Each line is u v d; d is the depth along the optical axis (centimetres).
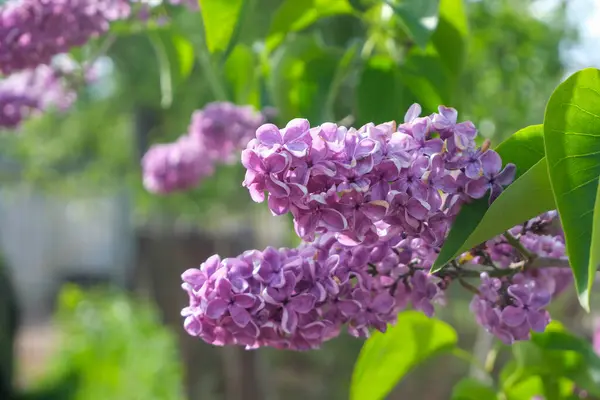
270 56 93
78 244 759
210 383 197
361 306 59
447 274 62
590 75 52
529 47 162
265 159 53
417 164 55
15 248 757
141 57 231
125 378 319
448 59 83
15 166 459
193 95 193
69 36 86
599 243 49
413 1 75
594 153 52
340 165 53
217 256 59
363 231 55
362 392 81
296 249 60
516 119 152
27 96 114
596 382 76
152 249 200
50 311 745
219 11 73
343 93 105
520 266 61
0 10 85
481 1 156
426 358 81
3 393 392
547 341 77
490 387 83
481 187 56
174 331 200
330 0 85
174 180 142
